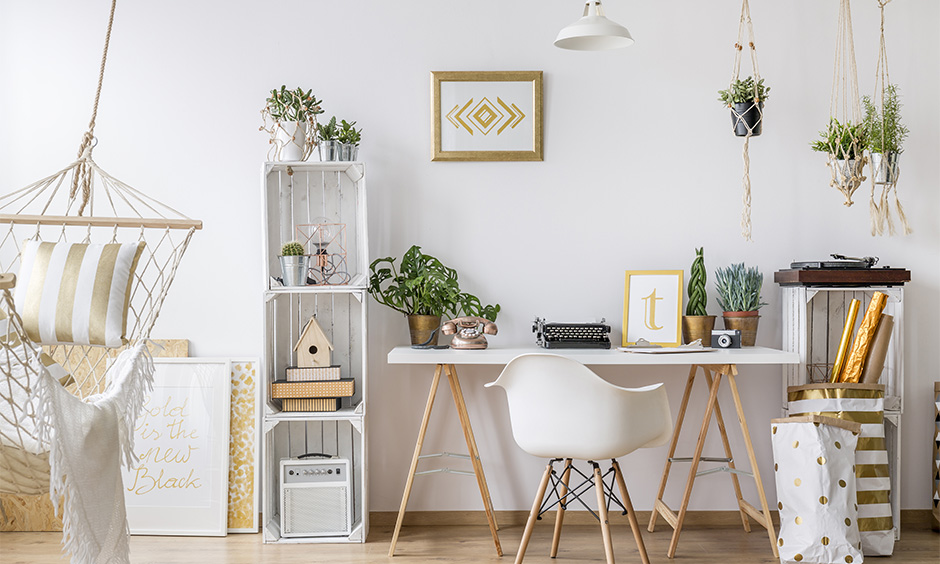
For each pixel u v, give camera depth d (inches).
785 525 116.0
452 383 123.0
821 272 126.3
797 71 137.9
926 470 137.3
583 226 138.1
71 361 134.9
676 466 138.1
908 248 138.2
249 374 135.9
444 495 137.5
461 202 138.0
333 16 137.6
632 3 138.1
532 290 138.1
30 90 137.6
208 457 132.9
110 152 137.9
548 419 101.7
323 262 131.9
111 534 89.1
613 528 135.0
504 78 136.7
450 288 131.0
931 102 137.9
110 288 95.2
